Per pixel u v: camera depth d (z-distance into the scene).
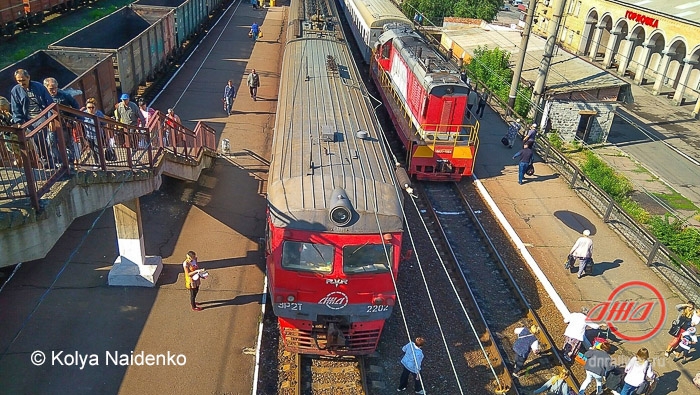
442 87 17.77
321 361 10.46
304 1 28.95
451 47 38.34
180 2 34.03
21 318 10.45
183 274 12.30
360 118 13.27
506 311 12.76
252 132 20.92
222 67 28.31
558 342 11.91
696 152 30.86
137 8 25.86
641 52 42.31
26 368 9.38
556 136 26.73
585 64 30.61
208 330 10.73
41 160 7.46
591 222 17.08
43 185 7.14
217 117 21.86
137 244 11.49
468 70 31.88
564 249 15.48
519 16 68.75
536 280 14.02
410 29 25.45
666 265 14.51
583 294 13.54
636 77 42.78
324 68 16.61
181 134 14.51
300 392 9.51
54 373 9.34
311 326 9.87
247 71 28.08
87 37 21.55
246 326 10.98
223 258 13.09
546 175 20.25
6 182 7.30
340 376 10.14
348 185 9.79
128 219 11.09
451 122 18.31
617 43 45.81
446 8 48.53
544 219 17.06
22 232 6.56
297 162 10.48
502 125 25.25
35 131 6.66
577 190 18.91
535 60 31.59
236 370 9.89
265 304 11.61
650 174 27.02
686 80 37.62
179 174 13.45
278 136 12.02
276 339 10.82
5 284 11.30
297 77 15.60
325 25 22.73
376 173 10.56
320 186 9.66
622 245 15.88
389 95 23.44
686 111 37.50
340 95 14.45
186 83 25.28
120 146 10.90
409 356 9.62
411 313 12.16
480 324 12.12
